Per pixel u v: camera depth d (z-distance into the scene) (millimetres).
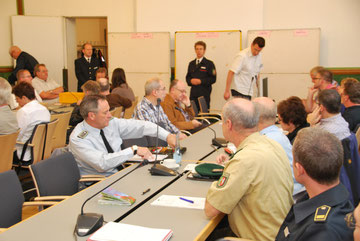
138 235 1637
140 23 7887
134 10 8047
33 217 1889
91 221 1733
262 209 1794
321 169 1291
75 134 2816
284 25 7406
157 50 7816
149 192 2219
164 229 1686
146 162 2811
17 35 8133
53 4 8289
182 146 3424
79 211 1957
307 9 7273
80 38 10766
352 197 2768
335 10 7164
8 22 8367
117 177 2506
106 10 8156
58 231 1732
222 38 7492
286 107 2904
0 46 8422
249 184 1778
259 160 1803
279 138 2422
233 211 1887
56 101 6859
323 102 3047
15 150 4086
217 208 1801
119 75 5750
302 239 1251
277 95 7426
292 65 7285
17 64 7457
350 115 3662
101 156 2727
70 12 8266
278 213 1819
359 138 3355
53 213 1937
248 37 7363
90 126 2855
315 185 1335
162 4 7758
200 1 7598
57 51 8203
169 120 4480
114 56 8008
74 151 2832
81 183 2781
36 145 3982
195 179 2434
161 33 7742
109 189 2121
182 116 4793
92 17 8289
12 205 2137
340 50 7246
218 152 3201
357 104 3680
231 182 1784
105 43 10828
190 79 7031
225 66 7551
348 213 1236
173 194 2170
